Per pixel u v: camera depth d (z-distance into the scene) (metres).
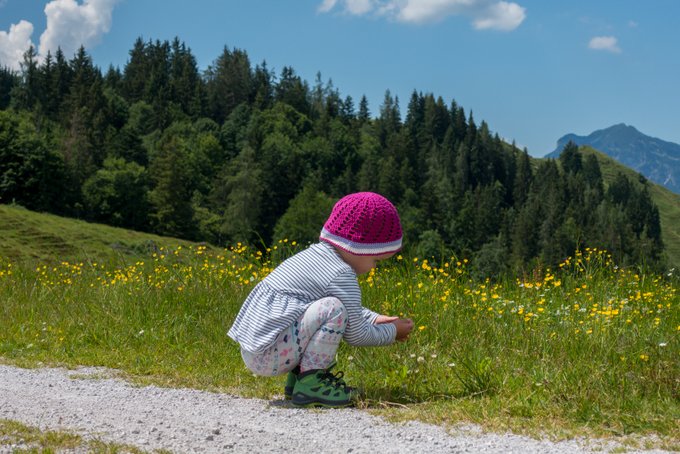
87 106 141.88
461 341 5.03
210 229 105.56
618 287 6.82
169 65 199.50
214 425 3.22
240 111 164.62
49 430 3.05
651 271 7.44
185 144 130.75
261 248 8.41
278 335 3.63
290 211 98.44
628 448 2.90
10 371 4.60
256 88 188.50
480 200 159.75
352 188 138.50
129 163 116.31
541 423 3.25
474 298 6.23
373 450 2.83
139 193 102.81
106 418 3.32
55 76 156.62
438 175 165.62
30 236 77.25
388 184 136.88
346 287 3.70
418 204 135.75
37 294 7.92
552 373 4.12
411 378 4.20
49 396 3.83
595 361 4.27
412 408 3.62
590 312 5.72
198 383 4.29
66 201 97.62
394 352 4.79
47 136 107.44
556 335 4.96
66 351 5.36
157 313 6.30
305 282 3.70
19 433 2.96
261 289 3.77
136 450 2.74
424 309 5.84
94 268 9.12
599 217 155.50
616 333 4.91
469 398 3.80
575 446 2.92
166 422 3.26
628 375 3.90
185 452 2.77
